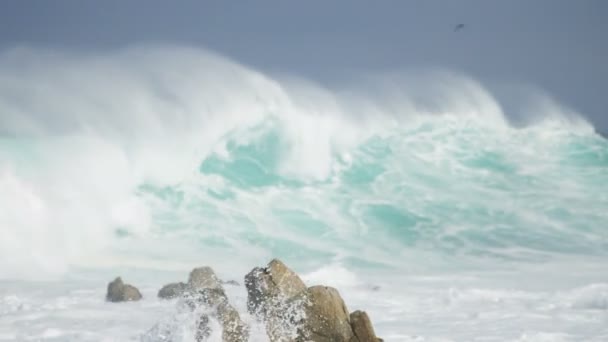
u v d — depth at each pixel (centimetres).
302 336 1973
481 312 2766
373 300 3056
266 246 4709
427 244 4934
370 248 4788
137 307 2772
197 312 2042
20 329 2381
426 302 3006
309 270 4200
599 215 5412
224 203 5116
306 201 5312
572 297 3108
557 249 4862
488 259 4591
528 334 2361
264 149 5544
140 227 4703
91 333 2300
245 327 2006
